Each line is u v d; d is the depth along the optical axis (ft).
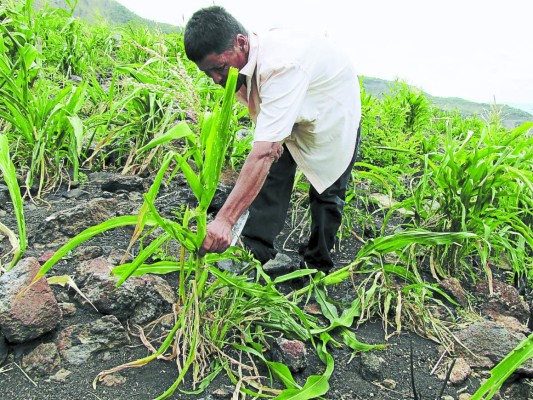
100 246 9.12
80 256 8.73
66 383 6.50
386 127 13.62
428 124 18.01
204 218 6.41
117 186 11.44
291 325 7.72
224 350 7.30
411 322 8.68
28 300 6.77
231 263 9.21
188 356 6.70
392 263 10.23
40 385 6.44
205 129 6.34
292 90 7.11
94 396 6.36
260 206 9.02
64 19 19.43
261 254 9.15
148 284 7.93
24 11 15.70
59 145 11.59
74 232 9.48
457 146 11.03
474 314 9.10
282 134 6.93
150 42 18.08
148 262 8.89
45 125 11.16
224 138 6.06
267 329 7.82
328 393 6.97
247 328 7.46
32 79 12.12
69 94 12.94
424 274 10.17
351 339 7.85
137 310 7.66
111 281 7.57
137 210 10.39
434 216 10.39
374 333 8.38
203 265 6.82
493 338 8.11
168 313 7.92
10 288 6.79
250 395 6.63
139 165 12.50
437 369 7.64
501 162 9.38
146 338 7.35
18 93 10.89
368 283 9.61
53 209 10.37
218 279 7.10
